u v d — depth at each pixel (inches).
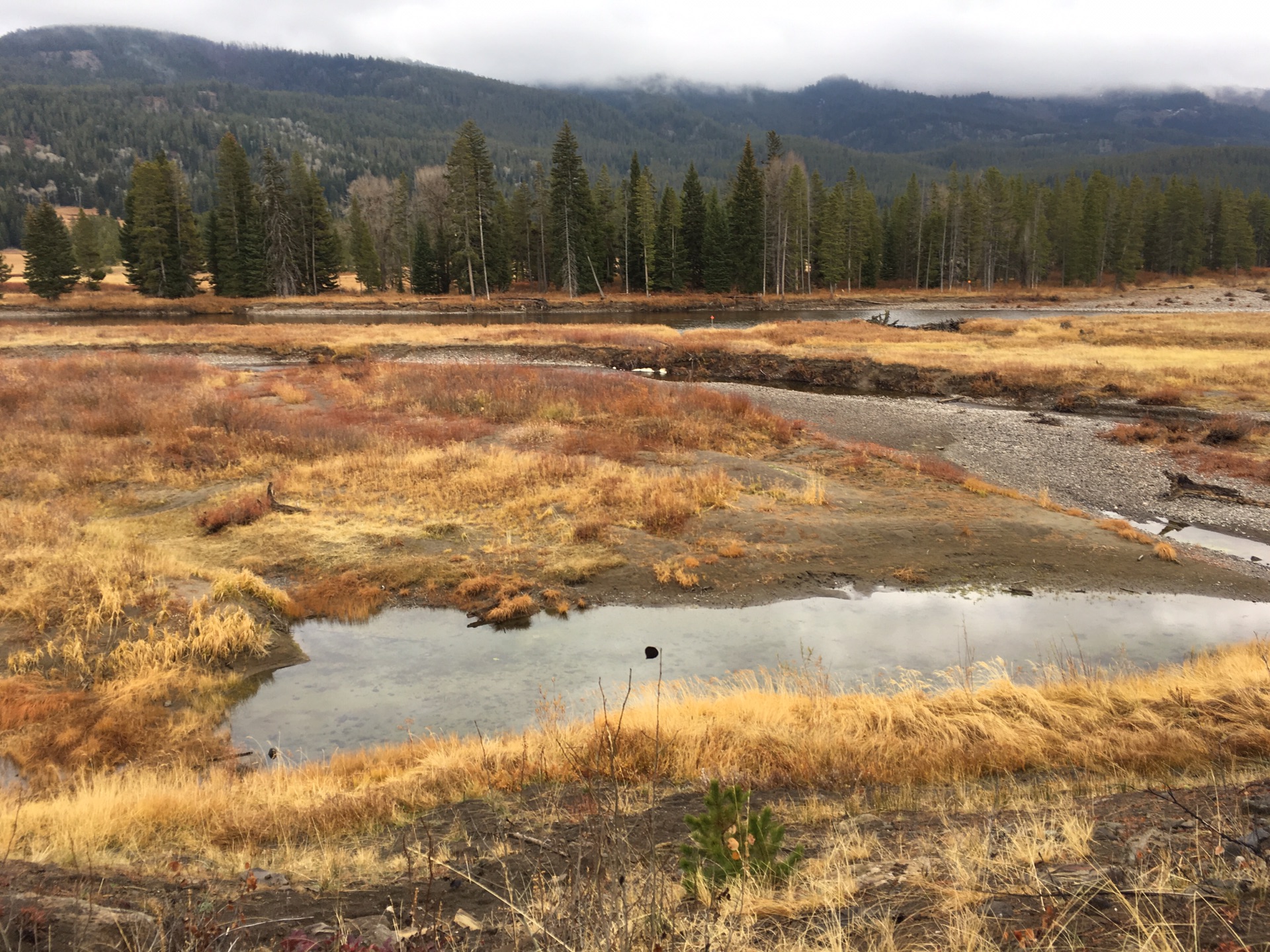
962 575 623.5
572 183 3171.8
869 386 1540.4
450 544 662.5
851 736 335.0
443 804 287.4
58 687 434.9
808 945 131.9
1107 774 281.3
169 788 311.9
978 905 140.6
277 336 1916.8
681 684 432.8
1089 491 856.3
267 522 697.6
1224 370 1427.2
